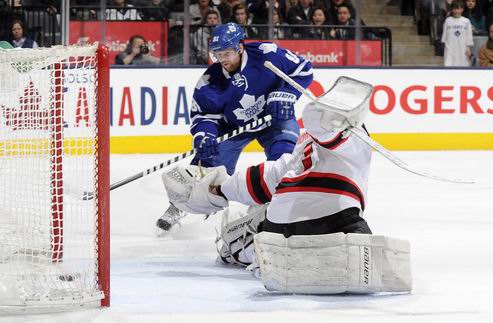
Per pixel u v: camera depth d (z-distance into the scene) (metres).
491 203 17.09
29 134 10.31
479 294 9.56
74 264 10.00
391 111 25.05
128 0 26.02
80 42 25.50
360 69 25.00
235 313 8.56
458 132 25.38
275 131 13.26
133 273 10.79
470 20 27.62
